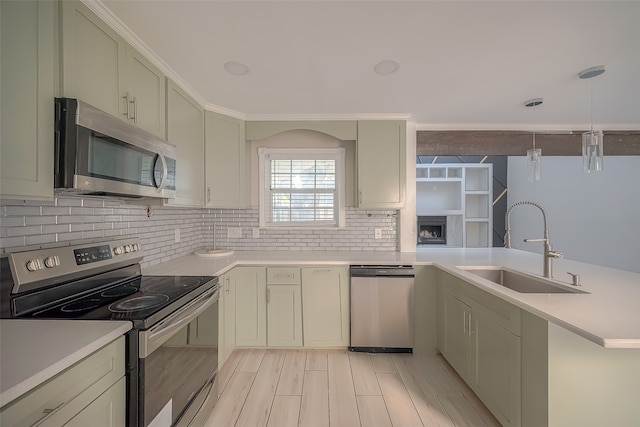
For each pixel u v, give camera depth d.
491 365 1.80
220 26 1.57
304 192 3.39
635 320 1.17
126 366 1.14
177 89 2.19
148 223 2.31
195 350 1.65
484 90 2.40
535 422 1.44
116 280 1.77
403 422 1.82
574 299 1.46
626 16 1.48
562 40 1.69
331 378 2.31
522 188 5.21
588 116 3.04
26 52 1.03
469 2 1.39
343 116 3.00
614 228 4.01
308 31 1.61
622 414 1.36
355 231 3.33
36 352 0.87
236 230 3.33
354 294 2.69
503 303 1.68
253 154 3.34
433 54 1.85
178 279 1.92
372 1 1.38
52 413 0.81
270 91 2.42
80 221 1.64
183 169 2.28
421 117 3.07
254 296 2.73
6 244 1.25
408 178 3.26
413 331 2.69
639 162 3.74
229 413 1.90
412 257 2.90
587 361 1.35
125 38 1.60
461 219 5.00
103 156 1.31
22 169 1.01
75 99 1.17
